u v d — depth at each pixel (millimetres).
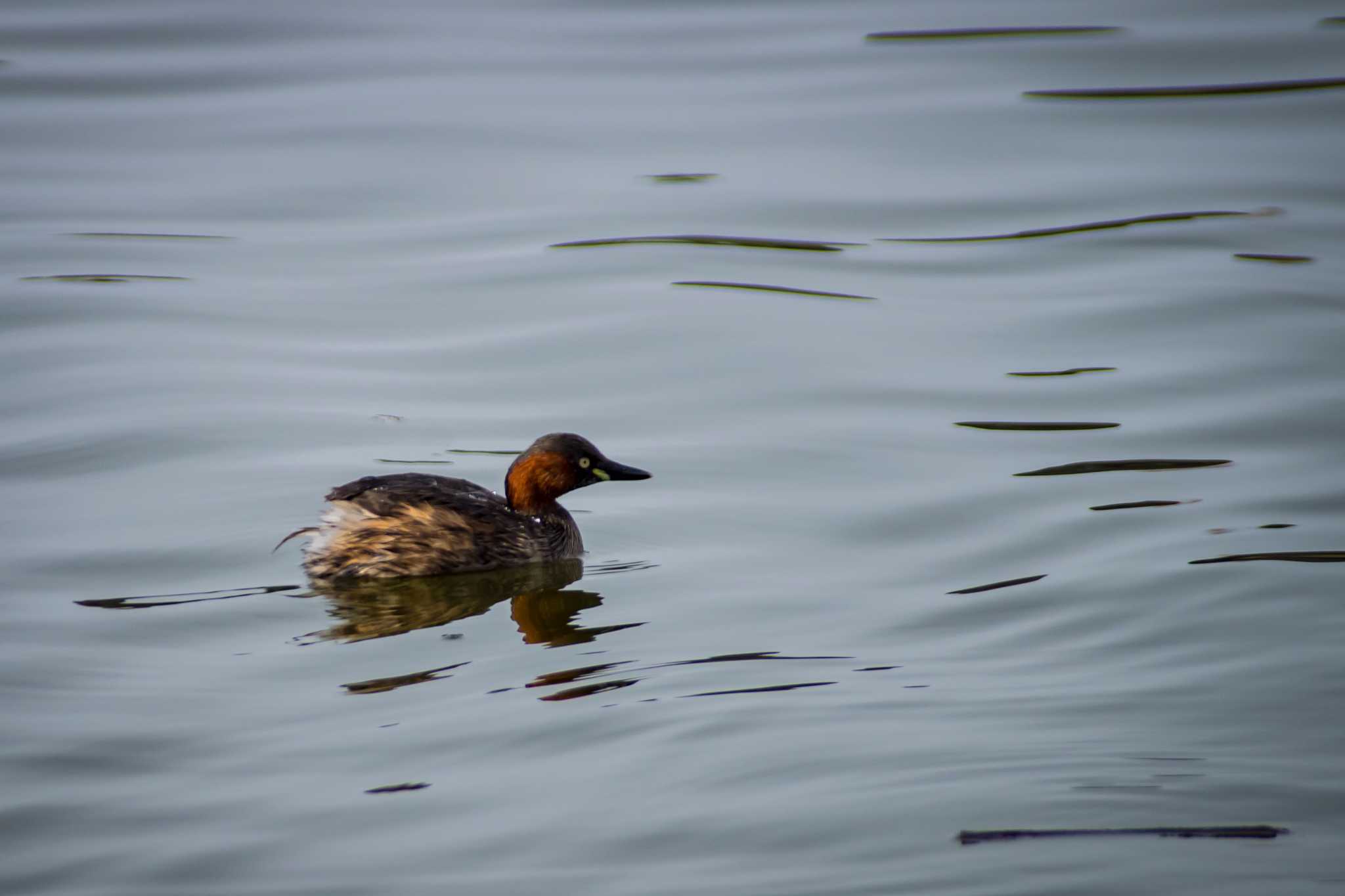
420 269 20812
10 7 31797
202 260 21109
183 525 13562
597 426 16000
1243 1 31109
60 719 10047
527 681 10586
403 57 29453
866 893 7770
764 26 30953
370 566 12742
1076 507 13594
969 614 11539
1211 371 16844
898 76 27891
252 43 30062
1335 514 13062
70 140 25453
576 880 8031
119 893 8047
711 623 11578
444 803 8883
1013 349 17875
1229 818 8273
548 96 27391
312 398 16734
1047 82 27438
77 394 16688
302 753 9562
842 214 22438
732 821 8531
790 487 14414
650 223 22281
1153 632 10945
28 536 13258
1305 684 9883
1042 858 7977
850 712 9836
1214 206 22312
